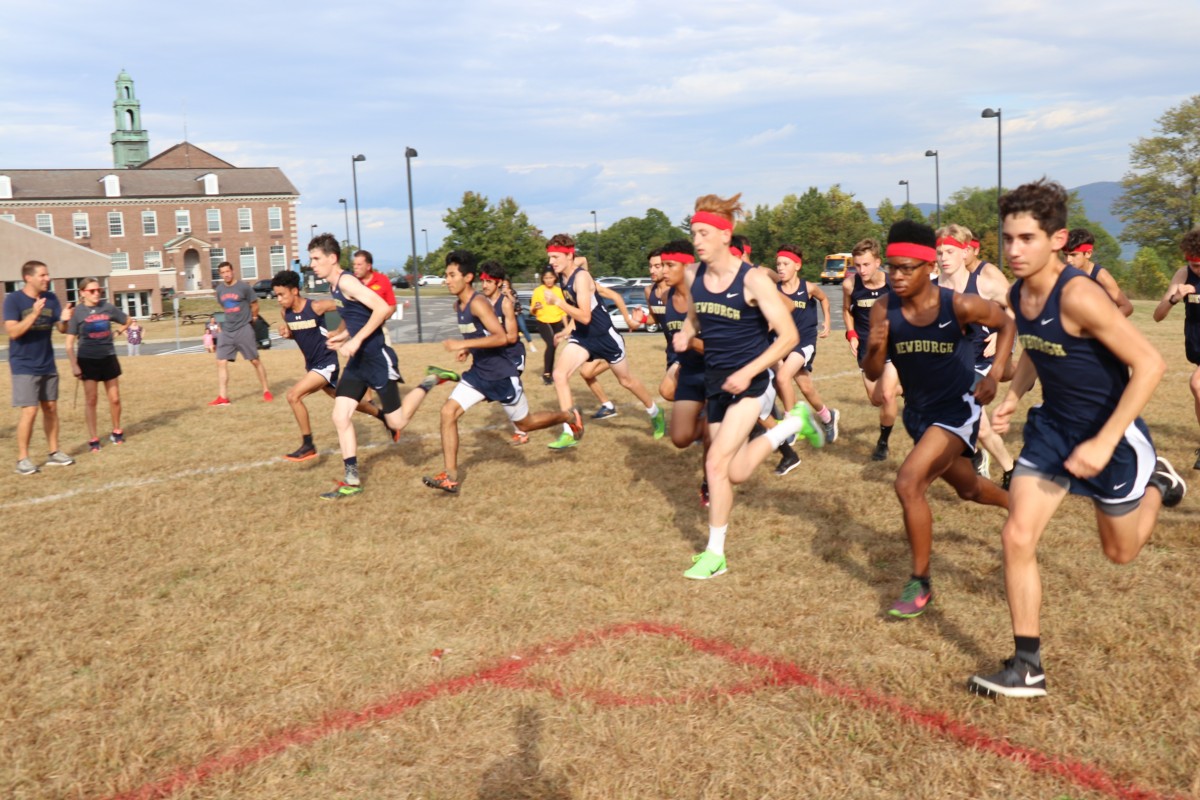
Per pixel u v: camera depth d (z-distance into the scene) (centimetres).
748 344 519
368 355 732
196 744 354
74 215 7844
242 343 1285
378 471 818
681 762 328
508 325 738
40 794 327
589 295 834
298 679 407
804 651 416
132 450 961
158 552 604
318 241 716
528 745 344
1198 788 299
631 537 605
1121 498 365
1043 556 526
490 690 388
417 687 396
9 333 850
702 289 522
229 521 671
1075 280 342
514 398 745
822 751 332
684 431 611
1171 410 977
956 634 430
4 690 407
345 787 322
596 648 426
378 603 496
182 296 7969
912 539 448
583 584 519
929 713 359
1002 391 1147
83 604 512
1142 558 515
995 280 666
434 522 654
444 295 7788
